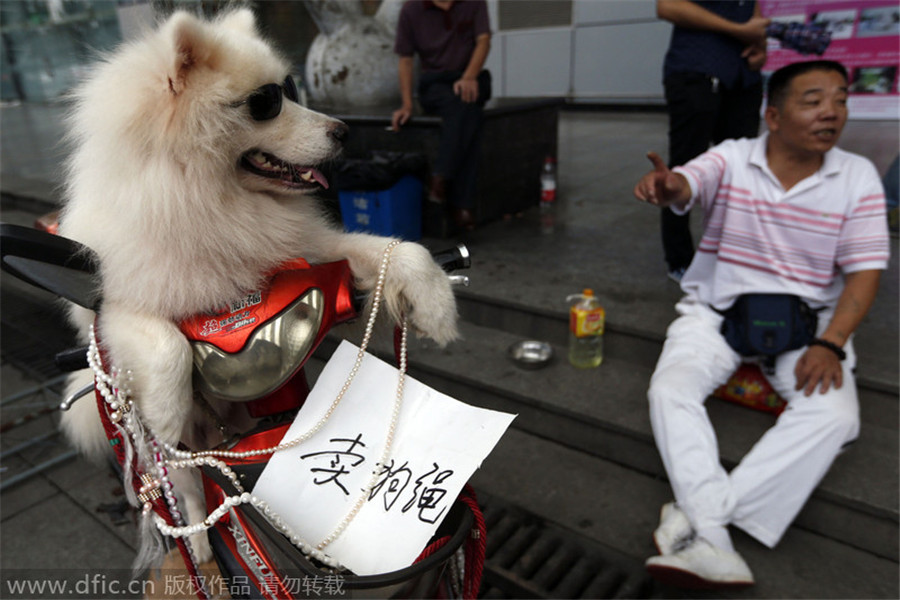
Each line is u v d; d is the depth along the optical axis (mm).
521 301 3465
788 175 2406
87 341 1276
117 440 1021
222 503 986
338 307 987
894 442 2531
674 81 3289
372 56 5449
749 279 2510
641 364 3182
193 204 959
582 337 3131
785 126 2316
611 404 2848
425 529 852
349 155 4887
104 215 996
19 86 13062
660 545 2201
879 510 2195
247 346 950
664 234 3594
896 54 6875
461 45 4281
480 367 3215
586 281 3723
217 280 987
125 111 938
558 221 4973
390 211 4309
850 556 2273
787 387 2428
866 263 2301
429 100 4336
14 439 3354
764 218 2449
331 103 5668
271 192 1086
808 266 2418
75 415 1460
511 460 2861
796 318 2391
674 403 2314
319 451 927
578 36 9539
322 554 843
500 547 2424
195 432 1250
